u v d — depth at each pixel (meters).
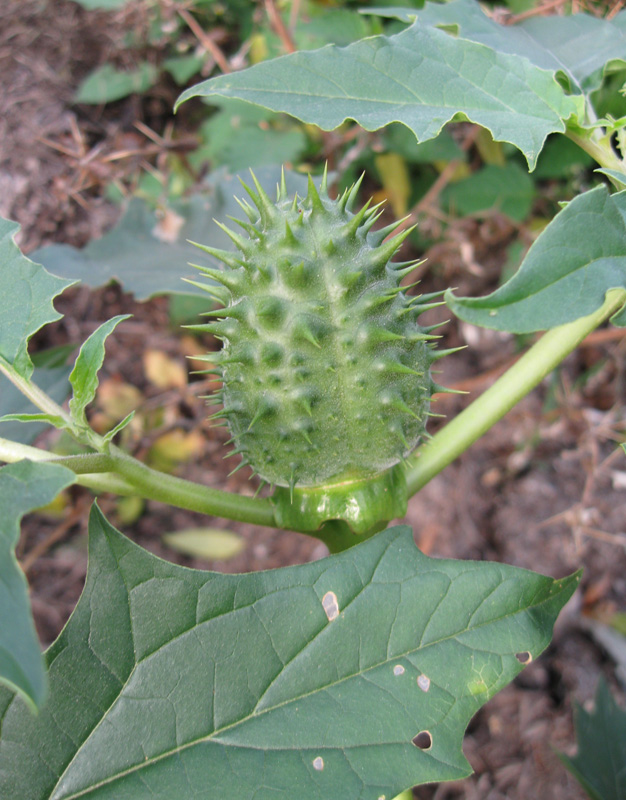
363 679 0.11
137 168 0.24
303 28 0.23
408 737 0.10
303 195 0.18
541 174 0.23
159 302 0.26
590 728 0.17
